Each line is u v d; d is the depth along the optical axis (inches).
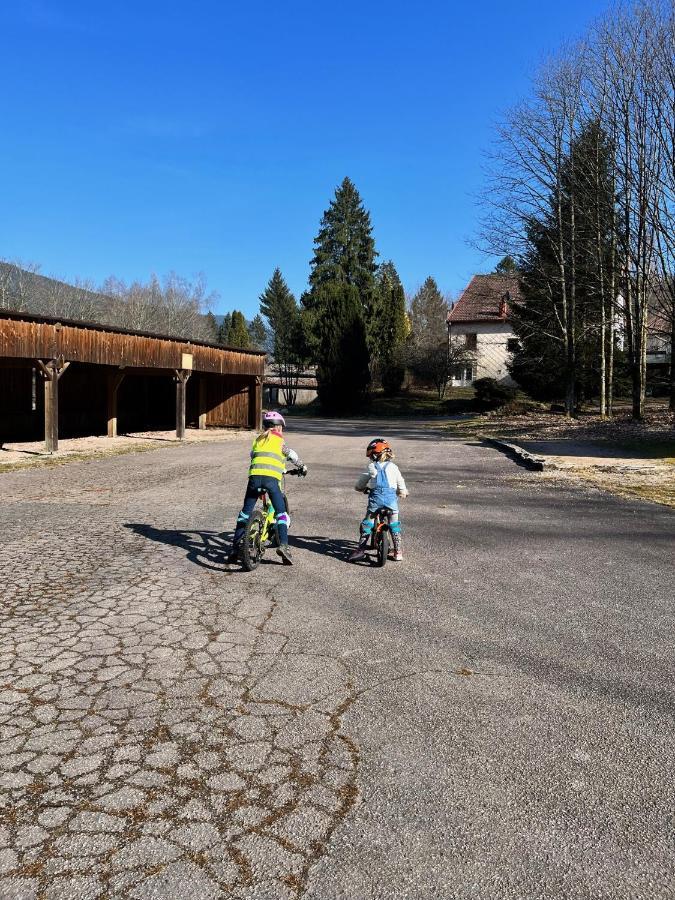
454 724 129.3
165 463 615.8
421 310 2878.9
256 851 92.4
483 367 2197.3
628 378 1418.6
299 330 2357.3
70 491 437.7
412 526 326.6
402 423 1461.6
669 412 1042.7
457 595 213.9
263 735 124.3
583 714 134.2
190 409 1189.7
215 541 290.5
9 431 868.0
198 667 155.2
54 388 693.3
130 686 144.9
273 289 3203.7
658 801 105.3
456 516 354.0
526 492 440.5
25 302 1924.2
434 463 624.7
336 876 87.7
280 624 185.0
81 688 143.6
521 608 201.2
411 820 99.4
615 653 166.4
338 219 2329.0
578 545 286.5
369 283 2325.3
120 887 85.5
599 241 1003.3
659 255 902.4
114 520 336.2
